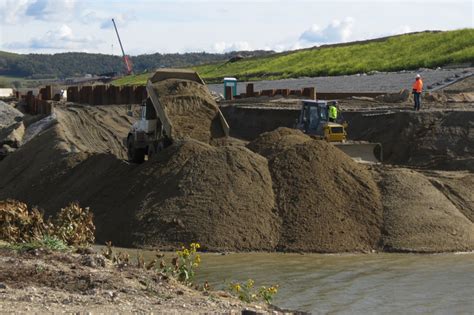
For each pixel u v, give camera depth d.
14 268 13.48
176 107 33.34
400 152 37.69
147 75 125.81
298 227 24.75
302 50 110.81
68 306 11.51
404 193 26.56
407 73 70.44
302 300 17.88
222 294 14.52
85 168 31.62
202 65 129.25
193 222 24.83
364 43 101.69
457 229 25.17
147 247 24.30
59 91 73.56
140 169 28.33
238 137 48.16
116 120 52.97
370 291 18.83
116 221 26.28
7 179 37.41
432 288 19.19
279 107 50.22
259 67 101.19
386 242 24.56
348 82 71.88
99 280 13.16
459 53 74.88
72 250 15.98
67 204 29.30
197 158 27.31
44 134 40.41
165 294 13.10
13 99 75.25
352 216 25.42
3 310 10.91
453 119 38.03
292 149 27.83
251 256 23.27
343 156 27.94
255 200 25.62
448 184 28.30
